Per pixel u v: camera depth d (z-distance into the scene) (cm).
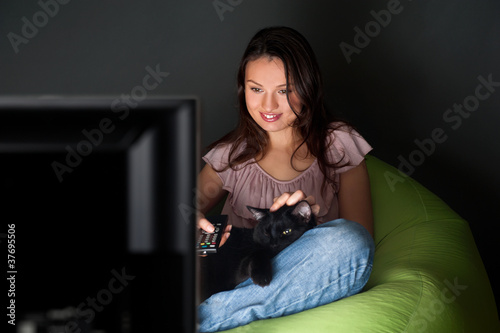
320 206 174
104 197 67
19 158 66
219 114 250
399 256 159
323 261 128
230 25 242
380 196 196
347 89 245
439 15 233
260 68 159
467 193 246
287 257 131
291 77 159
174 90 248
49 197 67
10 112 66
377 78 242
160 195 68
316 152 172
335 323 114
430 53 237
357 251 130
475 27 232
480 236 248
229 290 142
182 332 70
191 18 242
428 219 180
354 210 176
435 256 154
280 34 161
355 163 176
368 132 248
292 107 163
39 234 67
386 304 122
